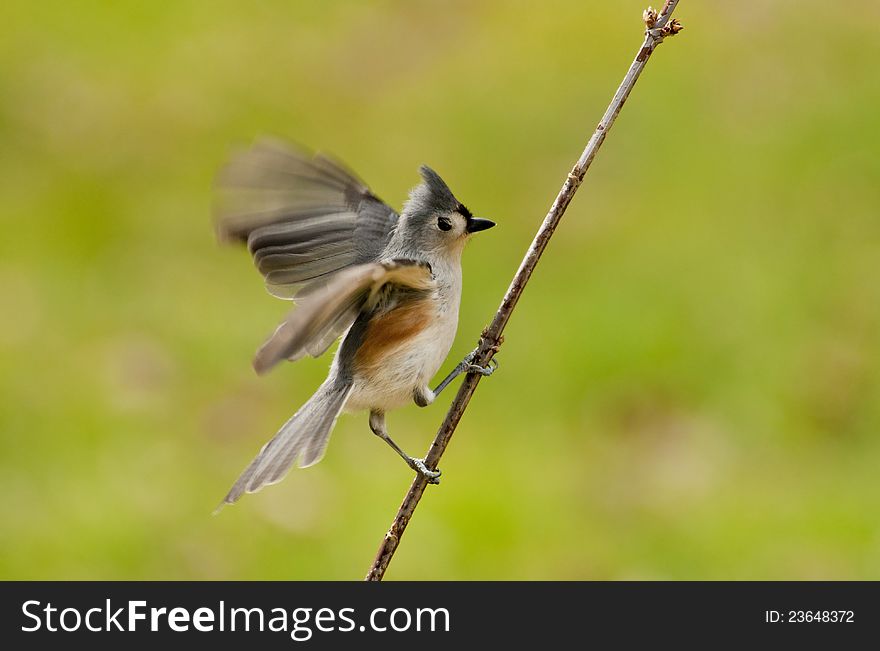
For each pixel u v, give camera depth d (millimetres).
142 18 21672
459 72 19750
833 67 18516
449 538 12320
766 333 14586
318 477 13125
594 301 15219
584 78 19109
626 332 14703
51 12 21672
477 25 20859
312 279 7535
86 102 19500
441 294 7809
